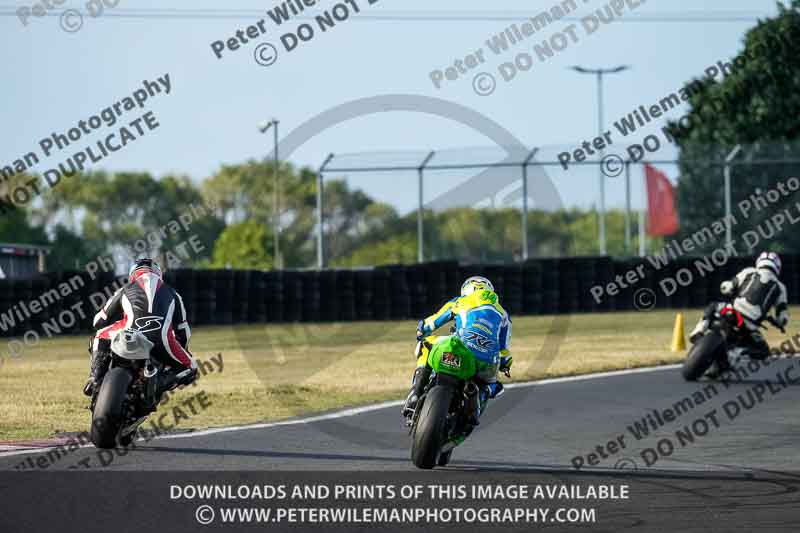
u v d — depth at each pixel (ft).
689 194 373.61
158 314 105.50
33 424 123.54
